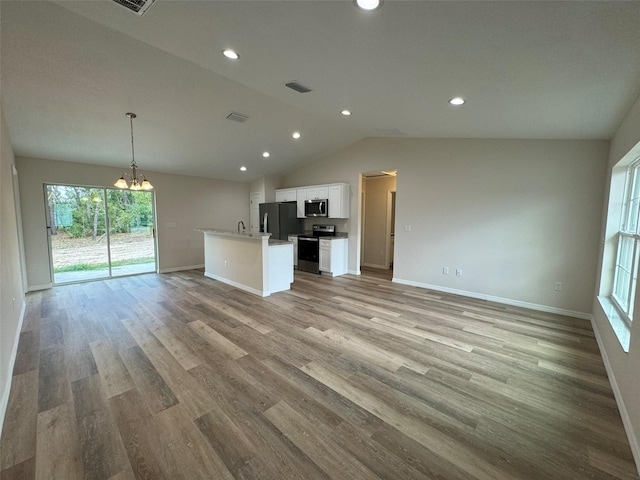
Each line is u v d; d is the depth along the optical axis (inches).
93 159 212.2
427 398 83.2
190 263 280.8
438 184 193.8
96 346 115.0
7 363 88.5
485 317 146.8
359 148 240.5
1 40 98.4
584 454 64.1
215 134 195.6
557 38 62.5
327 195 258.7
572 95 90.5
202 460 62.1
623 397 76.5
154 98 145.0
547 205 155.0
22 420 73.7
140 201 251.6
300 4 65.1
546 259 156.3
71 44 104.0
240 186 320.8
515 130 141.5
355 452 64.4
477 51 73.6
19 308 139.9
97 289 202.2
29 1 84.9
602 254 129.5
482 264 177.5
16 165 190.4
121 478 57.7
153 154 215.6
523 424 73.2
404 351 111.0
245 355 107.7
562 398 83.6
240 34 83.2
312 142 231.3
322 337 123.3
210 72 128.8
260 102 160.9
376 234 295.4
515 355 108.1
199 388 87.5
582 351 111.5
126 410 77.7
